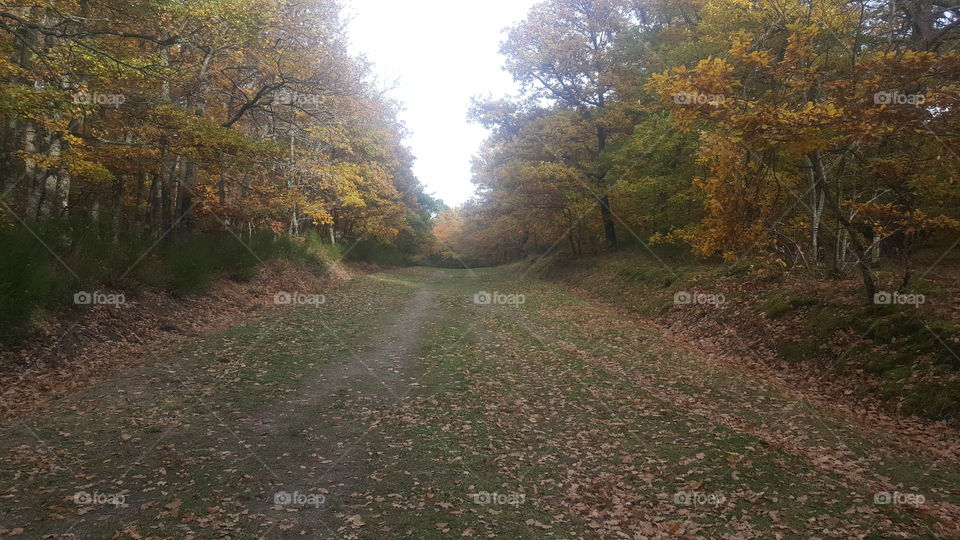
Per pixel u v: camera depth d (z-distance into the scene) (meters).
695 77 9.40
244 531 4.47
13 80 11.91
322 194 24.94
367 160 29.95
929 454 6.48
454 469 5.93
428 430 7.06
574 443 6.80
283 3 16.61
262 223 25.75
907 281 10.45
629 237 29.70
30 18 11.45
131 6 12.41
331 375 9.53
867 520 4.91
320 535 4.47
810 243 14.66
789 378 9.88
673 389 9.16
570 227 30.61
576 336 13.95
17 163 16.19
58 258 10.54
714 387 9.23
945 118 8.30
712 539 4.62
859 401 8.40
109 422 6.70
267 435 6.66
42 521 4.43
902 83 8.27
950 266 13.19
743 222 11.40
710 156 10.07
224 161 15.81
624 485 5.67
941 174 11.10
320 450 6.30
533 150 28.81
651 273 20.94
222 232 20.42
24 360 8.30
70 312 10.08
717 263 18.92
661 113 22.03
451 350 12.06
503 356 11.64
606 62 27.08
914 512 5.05
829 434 7.09
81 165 12.38
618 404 8.38
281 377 9.16
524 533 4.67
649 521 4.95
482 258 52.75
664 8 26.44
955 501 5.32
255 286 18.52
